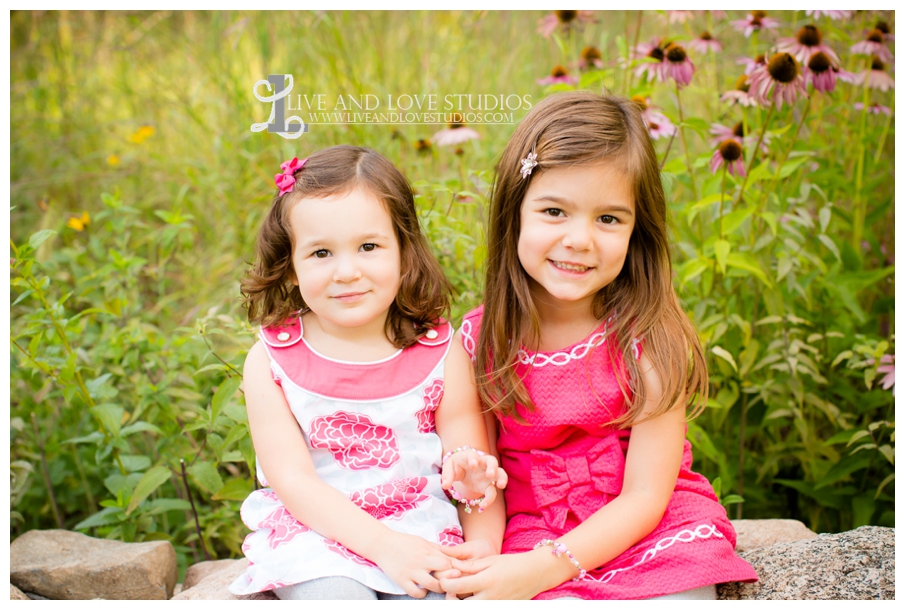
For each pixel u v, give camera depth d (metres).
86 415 2.28
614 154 1.33
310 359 1.45
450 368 1.48
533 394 1.47
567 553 1.32
